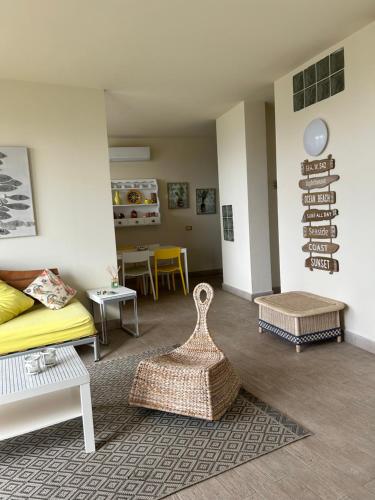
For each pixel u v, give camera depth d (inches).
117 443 86.6
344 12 109.5
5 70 138.9
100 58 132.5
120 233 276.7
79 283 163.6
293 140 155.9
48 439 89.7
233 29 116.4
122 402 105.3
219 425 91.0
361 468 74.1
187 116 218.2
